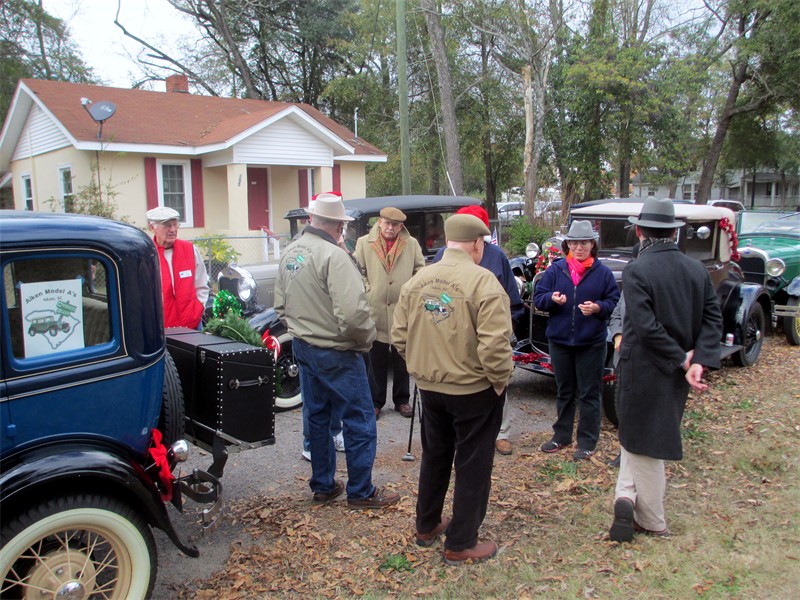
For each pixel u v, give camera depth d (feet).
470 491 10.58
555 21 53.98
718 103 82.33
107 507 8.71
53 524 8.28
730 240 22.02
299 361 12.67
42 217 8.63
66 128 45.73
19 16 89.04
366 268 18.10
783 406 18.53
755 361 23.79
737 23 74.13
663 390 10.96
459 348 10.10
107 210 42.60
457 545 10.77
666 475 14.14
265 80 96.84
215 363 11.41
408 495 13.52
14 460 8.32
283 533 12.04
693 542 11.27
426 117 76.89
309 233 12.48
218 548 11.65
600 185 66.39
